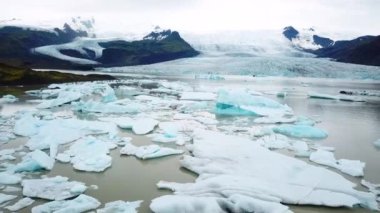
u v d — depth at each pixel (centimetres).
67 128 1254
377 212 650
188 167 871
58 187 729
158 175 831
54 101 1941
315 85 4472
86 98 2436
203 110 1930
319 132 1309
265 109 1866
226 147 1002
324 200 672
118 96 2589
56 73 3869
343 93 3259
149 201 681
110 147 1048
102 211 622
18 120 1343
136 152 988
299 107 2222
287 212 592
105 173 839
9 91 2603
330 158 967
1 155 952
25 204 647
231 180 730
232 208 611
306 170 817
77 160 912
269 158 902
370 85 4597
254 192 677
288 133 1330
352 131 1428
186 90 3238
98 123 1366
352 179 832
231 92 1975
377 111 2067
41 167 847
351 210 655
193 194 690
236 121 1588
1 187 735
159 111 1855
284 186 725
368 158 1021
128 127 1359
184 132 1305
